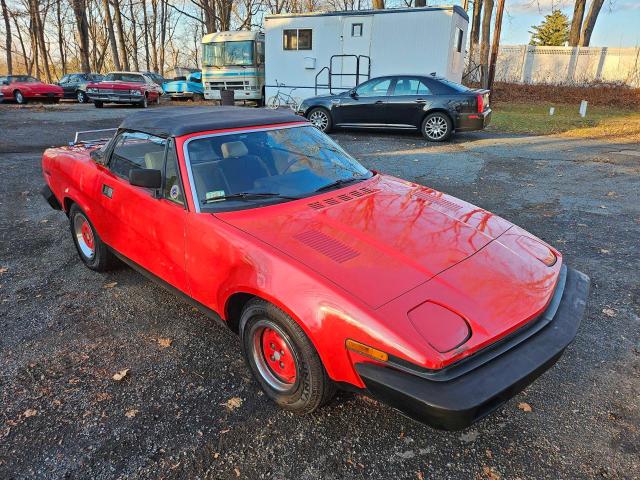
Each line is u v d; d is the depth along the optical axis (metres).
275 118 3.80
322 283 2.34
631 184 7.61
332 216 2.96
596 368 3.06
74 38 49.97
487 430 2.56
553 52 26.48
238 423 2.64
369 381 2.14
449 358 2.04
